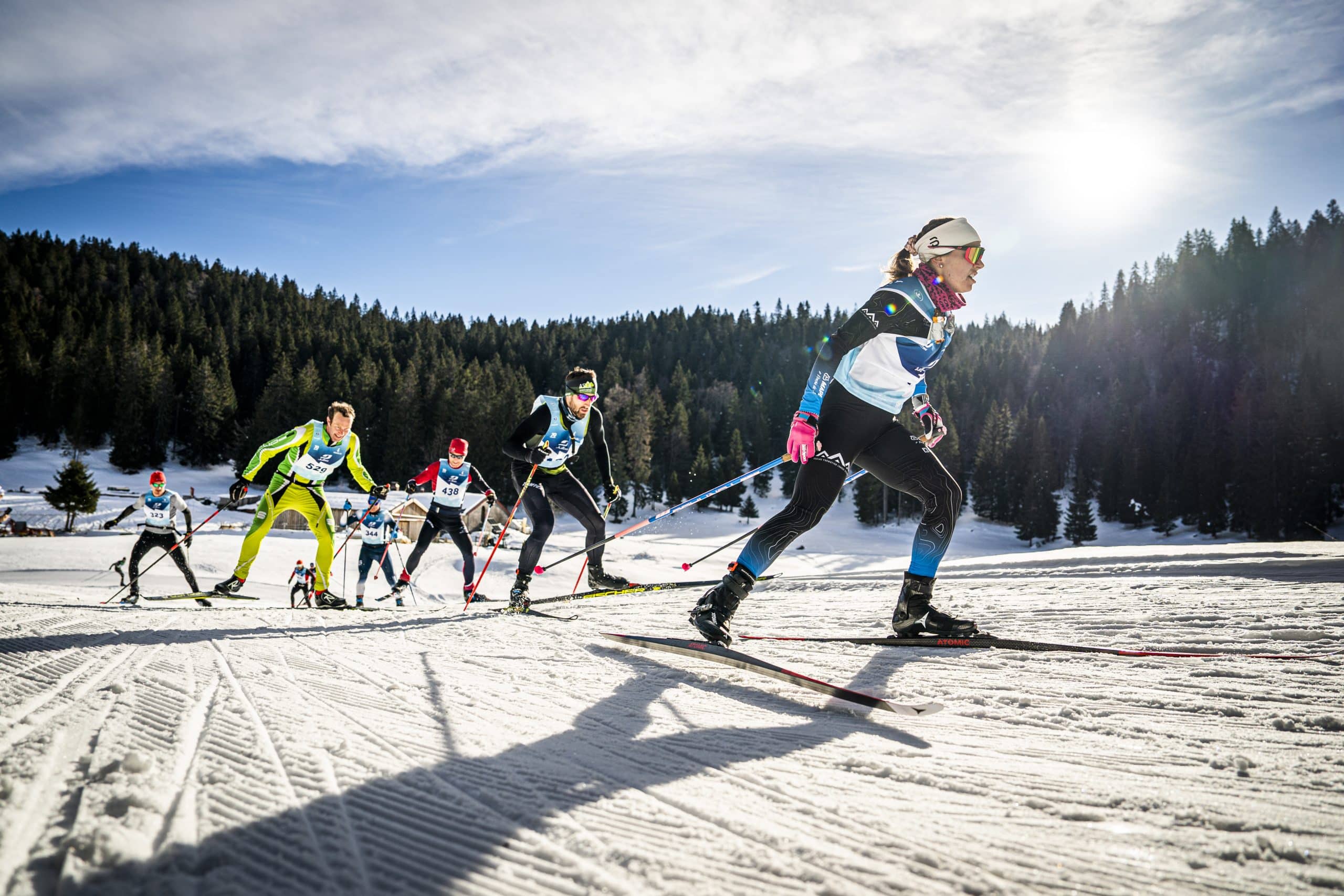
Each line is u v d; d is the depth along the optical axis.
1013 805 1.33
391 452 66.56
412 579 8.93
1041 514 65.06
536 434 5.39
